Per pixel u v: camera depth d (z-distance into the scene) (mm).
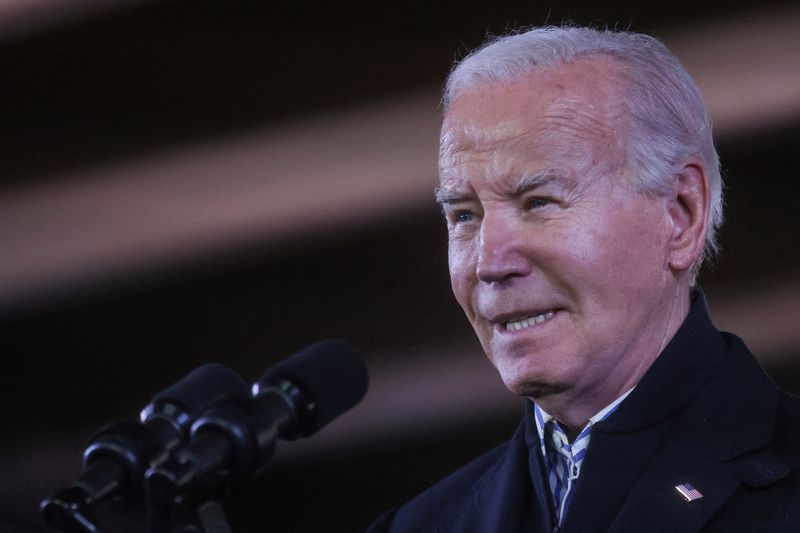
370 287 12500
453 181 5258
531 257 5066
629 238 5102
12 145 13695
